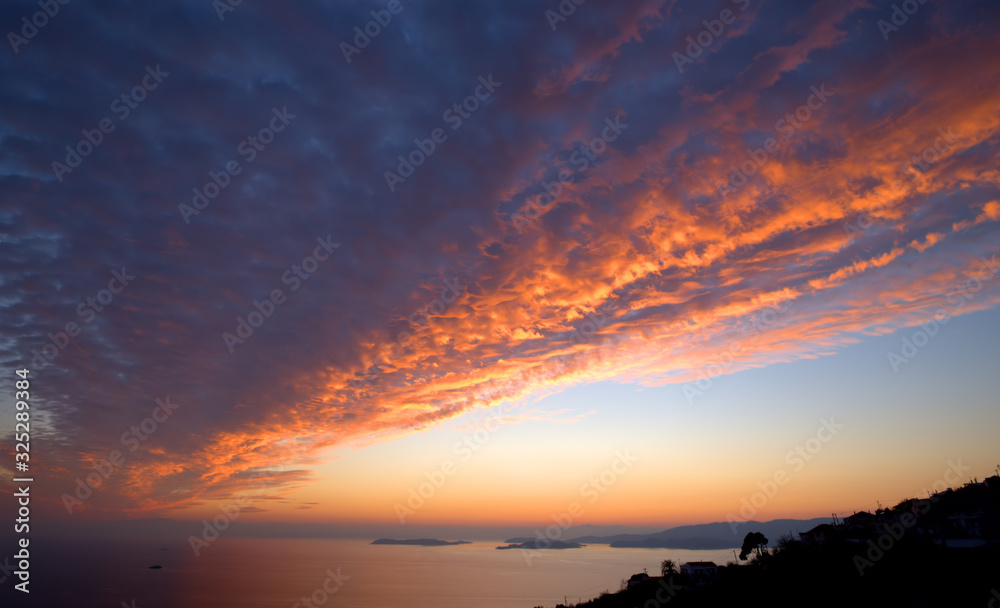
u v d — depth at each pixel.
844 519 69.44
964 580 36.69
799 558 52.72
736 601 47.12
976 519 49.00
